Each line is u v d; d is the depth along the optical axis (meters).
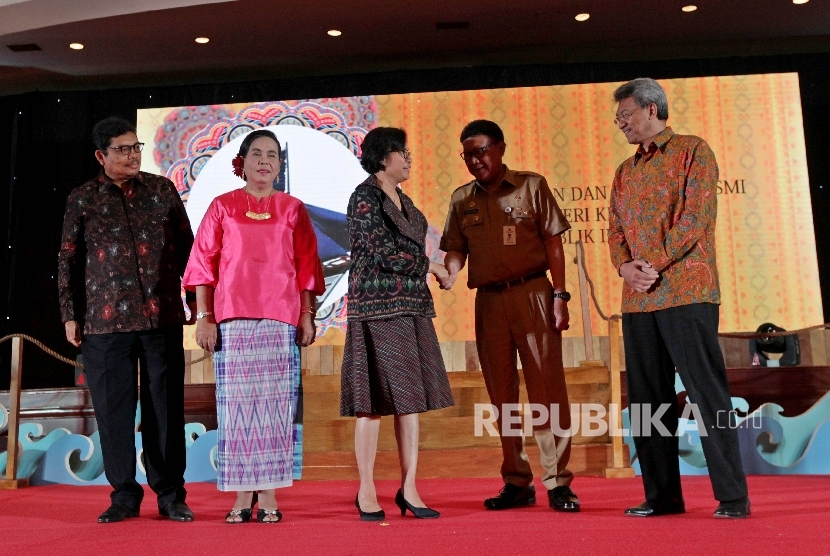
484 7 7.39
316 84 8.40
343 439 4.87
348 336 2.88
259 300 2.86
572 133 8.06
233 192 2.98
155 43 7.88
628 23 7.80
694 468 4.42
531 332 3.08
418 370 2.81
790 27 7.98
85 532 2.58
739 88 8.06
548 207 3.13
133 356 3.13
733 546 1.92
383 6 7.30
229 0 7.01
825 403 4.62
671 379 2.78
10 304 8.26
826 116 8.24
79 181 8.46
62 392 5.45
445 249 3.33
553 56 8.55
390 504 3.22
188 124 8.26
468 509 2.99
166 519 2.97
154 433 3.08
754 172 7.92
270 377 2.84
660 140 2.79
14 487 4.76
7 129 8.62
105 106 8.53
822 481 3.88
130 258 3.13
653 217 2.75
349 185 8.06
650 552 1.87
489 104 8.15
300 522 2.71
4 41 7.68
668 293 2.67
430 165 8.05
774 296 7.71
